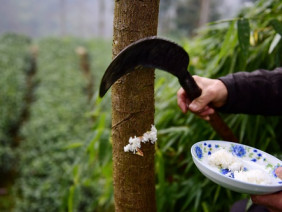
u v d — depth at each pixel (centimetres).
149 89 82
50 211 339
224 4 1286
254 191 72
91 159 165
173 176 163
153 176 93
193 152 87
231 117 153
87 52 1273
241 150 96
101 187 328
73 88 754
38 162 409
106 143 152
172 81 170
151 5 75
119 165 88
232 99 108
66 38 1422
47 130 505
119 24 76
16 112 604
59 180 373
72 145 170
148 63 75
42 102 645
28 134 511
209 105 111
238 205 120
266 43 146
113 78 71
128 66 72
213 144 97
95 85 830
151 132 86
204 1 1102
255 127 143
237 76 110
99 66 998
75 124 550
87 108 649
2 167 430
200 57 184
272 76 110
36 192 357
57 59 1035
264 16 160
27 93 778
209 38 186
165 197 151
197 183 149
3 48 1045
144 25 76
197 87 98
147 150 86
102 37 1603
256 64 148
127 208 91
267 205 79
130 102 80
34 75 945
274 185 71
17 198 370
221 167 87
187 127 160
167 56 77
